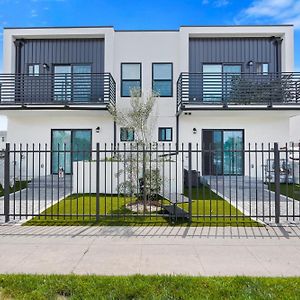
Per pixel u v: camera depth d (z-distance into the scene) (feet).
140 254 16.85
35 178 49.19
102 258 16.24
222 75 48.06
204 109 45.93
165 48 52.80
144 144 31.73
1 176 46.42
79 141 52.06
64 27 52.54
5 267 15.05
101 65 53.62
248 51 53.62
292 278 13.48
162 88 52.49
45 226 22.76
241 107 45.75
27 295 12.14
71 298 11.87
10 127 52.29
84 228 22.16
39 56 54.19
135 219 24.67
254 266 15.17
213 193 39.32
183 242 19.01
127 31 52.95
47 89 53.06
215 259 16.15
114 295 11.96
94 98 52.49
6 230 21.67
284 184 47.55
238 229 22.00
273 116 51.39
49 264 15.42
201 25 52.08
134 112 38.75
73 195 37.35
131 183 28.96
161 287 12.60
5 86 50.08
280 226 22.82
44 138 52.13
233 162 47.26
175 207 25.02
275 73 47.24
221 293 12.13
